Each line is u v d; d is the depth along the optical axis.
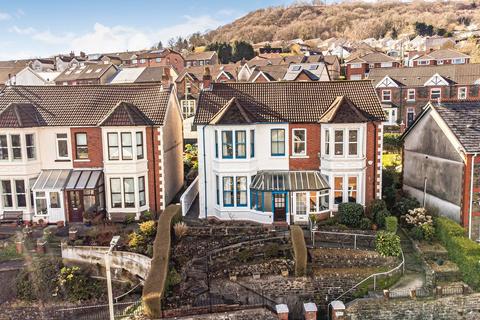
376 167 33.44
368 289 25.19
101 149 35.22
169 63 115.69
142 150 35.19
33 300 27.31
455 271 26.20
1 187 35.03
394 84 72.62
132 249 28.98
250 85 36.41
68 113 35.91
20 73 86.06
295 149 34.03
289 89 35.81
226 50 143.25
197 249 28.62
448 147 31.52
